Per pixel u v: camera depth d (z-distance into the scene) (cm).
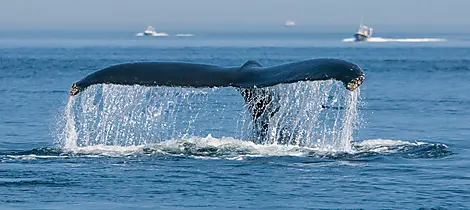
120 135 6275
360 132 7288
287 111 5350
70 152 5425
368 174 4894
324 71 4606
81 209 4153
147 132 6544
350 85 4503
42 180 4697
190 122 7469
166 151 5391
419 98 11050
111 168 4981
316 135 6006
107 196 4388
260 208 4188
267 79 4722
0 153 5497
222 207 4203
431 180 4781
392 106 9875
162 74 4853
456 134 7112
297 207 4203
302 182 4675
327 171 4938
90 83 4822
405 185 4650
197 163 5088
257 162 5103
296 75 4662
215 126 7288
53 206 4203
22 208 4156
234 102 9544
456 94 11719
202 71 4862
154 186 4584
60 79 14750
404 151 5619
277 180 4709
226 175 4812
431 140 6712
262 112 5406
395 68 19888
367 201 4306
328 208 4184
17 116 8406
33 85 13088
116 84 4816
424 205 4231
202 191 4488
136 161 5156
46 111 8925
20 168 4991
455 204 4253
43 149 5519
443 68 19788
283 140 5444
